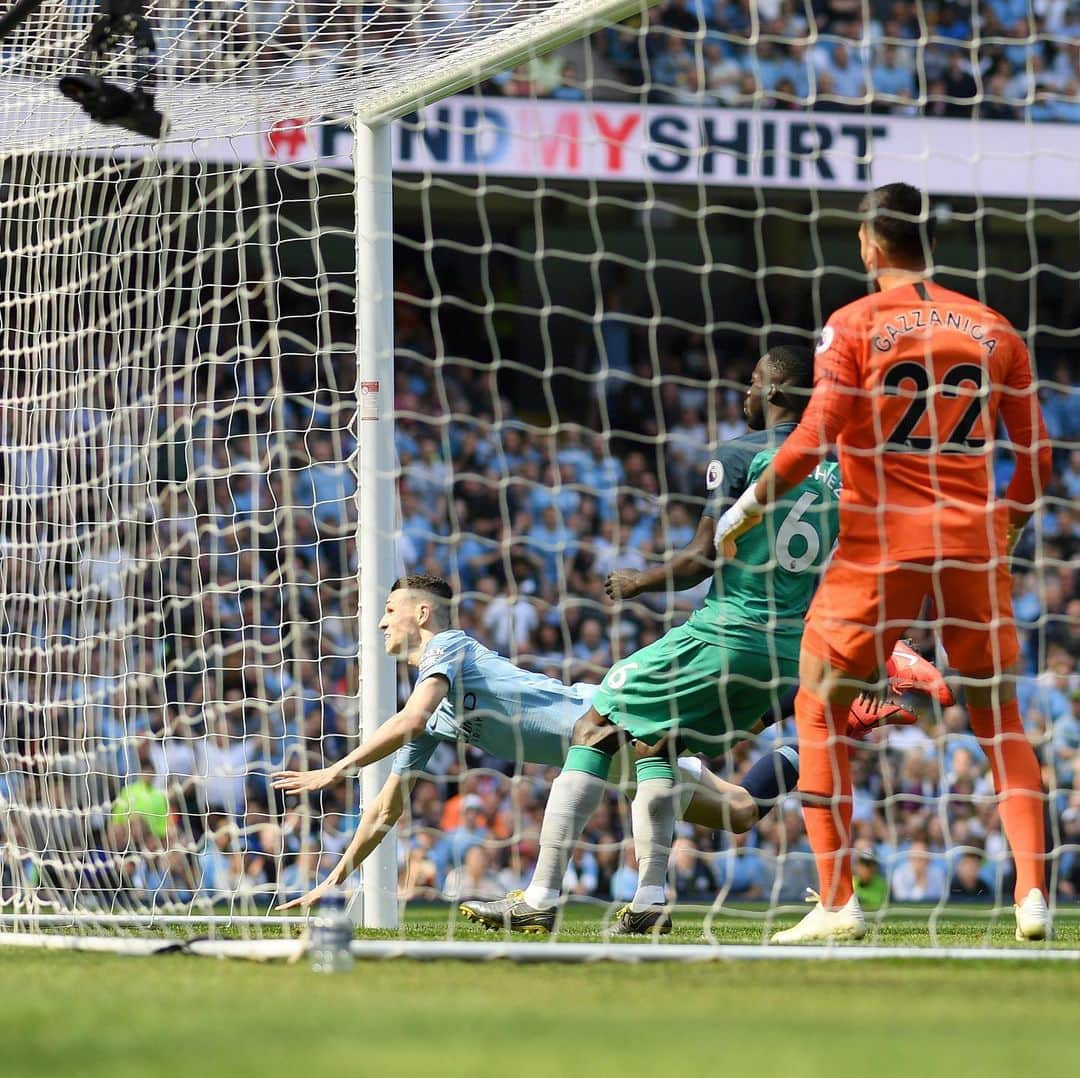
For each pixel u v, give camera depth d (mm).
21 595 25531
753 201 58062
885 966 14570
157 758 38250
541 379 63219
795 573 19266
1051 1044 9664
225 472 23859
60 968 14203
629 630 52250
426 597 20891
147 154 26219
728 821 21328
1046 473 18234
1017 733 17719
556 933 18984
